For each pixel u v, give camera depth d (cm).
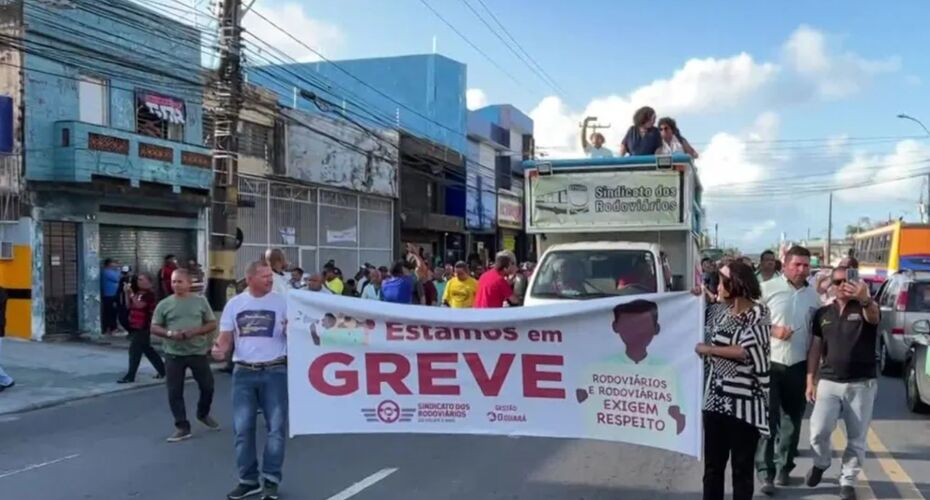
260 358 632
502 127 4331
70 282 1780
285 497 629
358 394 619
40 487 670
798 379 651
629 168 1062
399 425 614
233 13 1540
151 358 1282
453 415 607
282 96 3072
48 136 1705
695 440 536
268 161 2391
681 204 1045
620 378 566
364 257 2898
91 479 695
